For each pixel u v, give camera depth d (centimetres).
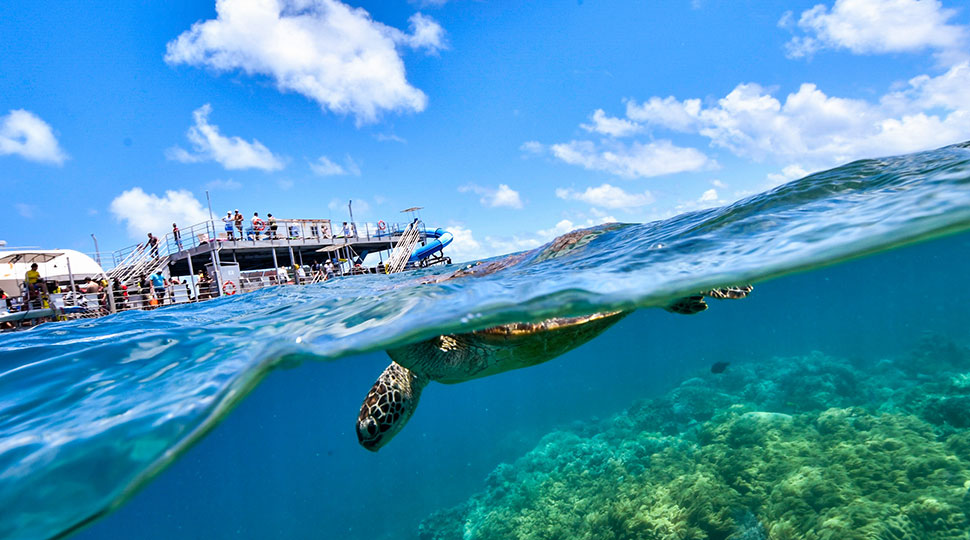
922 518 688
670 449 1155
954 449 867
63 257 2294
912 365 1802
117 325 668
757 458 970
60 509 235
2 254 1883
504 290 460
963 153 523
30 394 359
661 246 546
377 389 434
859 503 746
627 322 3634
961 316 4369
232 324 571
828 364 1820
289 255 3058
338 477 2725
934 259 3359
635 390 2644
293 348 405
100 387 364
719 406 1555
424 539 1300
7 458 262
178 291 2022
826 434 1043
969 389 1184
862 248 366
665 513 861
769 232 478
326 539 1714
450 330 397
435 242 3219
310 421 7162
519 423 2708
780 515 777
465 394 5300
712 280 398
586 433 1797
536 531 1019
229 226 2564
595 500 1052
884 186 505
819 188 574
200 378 358
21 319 1488
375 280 1359
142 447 275
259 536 2067
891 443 918
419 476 2134
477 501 1382
